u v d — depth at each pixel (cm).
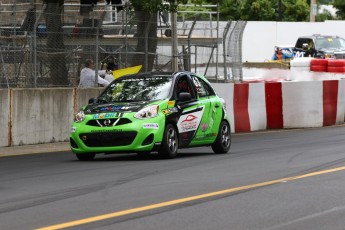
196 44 5491
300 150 3312
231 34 5456
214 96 3338
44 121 3938
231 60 5466
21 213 1833
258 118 4647
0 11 4569
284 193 2083
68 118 4041
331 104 4947
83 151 2973
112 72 4450
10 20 4775
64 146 3816
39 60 4106
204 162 2892
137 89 3123
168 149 2997
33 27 4116
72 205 1933
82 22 4447
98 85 4288
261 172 2550
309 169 2605
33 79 4059
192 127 3133
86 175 2552
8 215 1809
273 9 12400
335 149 3319
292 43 10131
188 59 5144
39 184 2359
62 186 2295
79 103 4084
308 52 8244
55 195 2116
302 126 4775
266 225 1659
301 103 4778
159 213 1797
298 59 6819
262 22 10056
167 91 3083
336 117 4988
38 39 4125
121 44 4603
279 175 2461
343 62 6494
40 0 5047
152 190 2164
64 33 4216
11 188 2286
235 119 4512
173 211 1822
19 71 4062
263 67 7825
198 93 3225
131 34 4631
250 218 1736
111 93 3142
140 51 4638
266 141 3884
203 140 3200
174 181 2348
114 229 1616
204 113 3200
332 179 2347
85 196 2083
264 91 4675
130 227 1634
